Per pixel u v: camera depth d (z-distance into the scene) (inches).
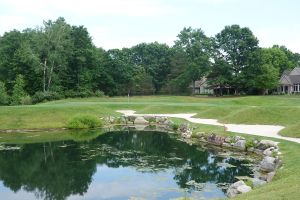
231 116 1555.1
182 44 4397.1
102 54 4256.9
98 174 876.6
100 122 1820.9
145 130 1678.2
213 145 1211.9
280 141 1007.0
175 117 1856.5
